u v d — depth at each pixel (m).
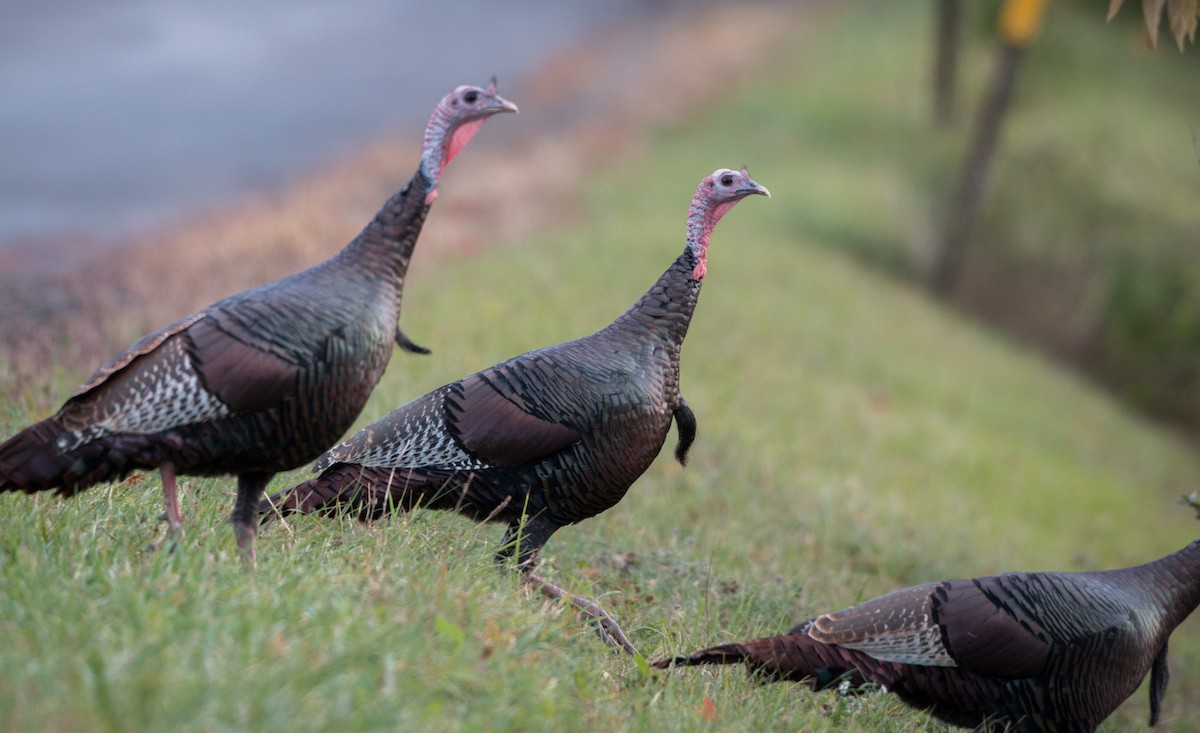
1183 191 62.53
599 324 31.70
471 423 14.38
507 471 14.53
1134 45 79.50
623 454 14.73
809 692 15.09
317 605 11.17
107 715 8.98
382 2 73.44
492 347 27.25
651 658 14.75
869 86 67.50
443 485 14.51
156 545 12.48
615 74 66.25
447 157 13.24
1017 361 49.06
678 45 72.12
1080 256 57.25
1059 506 33.72
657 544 19.81
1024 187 58.91
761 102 64.62
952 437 35.44
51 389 18.95
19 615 10.34
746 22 78.50
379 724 9.62
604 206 46.56
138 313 25.19
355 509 14.42
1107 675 14.63
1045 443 40.12
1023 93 62.62
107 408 11.87
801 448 28.80
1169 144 66.94
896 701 15.28
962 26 64.75
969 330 50.41
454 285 32.84
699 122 61.25
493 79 13.38
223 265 30.56
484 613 12.30
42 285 27.61
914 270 54.59
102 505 13.38
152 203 38.97
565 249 39.38
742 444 26.97
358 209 38.88
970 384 42.28
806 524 23.83
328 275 12.64
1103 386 55.00
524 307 31.52
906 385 38.81
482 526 16.66
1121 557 30.95
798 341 37.94
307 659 10.23
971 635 14.18
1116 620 14.58
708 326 35.81
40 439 11.77
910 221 55.44
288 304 12.20
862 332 41.84
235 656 10.01
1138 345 55.38
